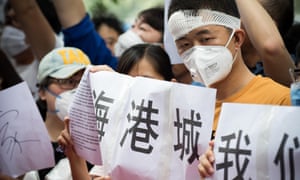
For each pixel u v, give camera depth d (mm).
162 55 4367
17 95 3930
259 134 3057
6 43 6234
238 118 3123
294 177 2967
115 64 5395
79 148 3820
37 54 5512
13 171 3930
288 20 4645
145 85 3525
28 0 5453
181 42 3752
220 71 3689
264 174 3025
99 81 3721
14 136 3926
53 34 5562
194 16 3686
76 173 3883
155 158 3445
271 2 4566
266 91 3709
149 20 5852
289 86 4039
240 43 3773
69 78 4449
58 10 5258
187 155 3352
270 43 3971
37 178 4188
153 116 3469
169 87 3445
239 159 3080
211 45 3680
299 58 4035
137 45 4426
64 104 4438
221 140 3133
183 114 3379
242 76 3795
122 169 3516
